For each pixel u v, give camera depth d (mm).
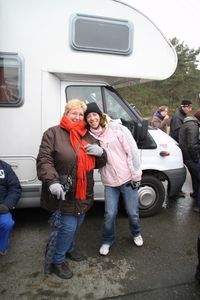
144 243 3205
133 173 2713
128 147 2689
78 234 3381
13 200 2822
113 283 2490
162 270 2701
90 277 2566
